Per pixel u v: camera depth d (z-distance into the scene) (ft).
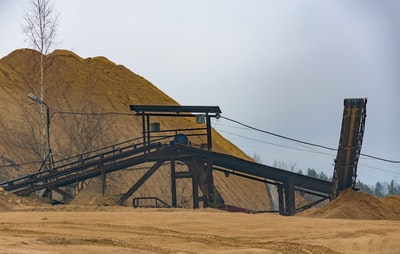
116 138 317.83
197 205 178.60
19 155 275.39
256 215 120.67
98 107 364.17
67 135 303.27
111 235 90.33
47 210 138.31
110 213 118.42
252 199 324.60
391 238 95.71
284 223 109.91
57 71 392.06
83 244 79.20
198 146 188.85
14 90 346.54
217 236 94.32
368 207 143.23
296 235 97.66
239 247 85.10
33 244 76.02
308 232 100.73
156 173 276.00
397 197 154.30
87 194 180.14
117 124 342.03
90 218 108.17
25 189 173.78
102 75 416.26
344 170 149.69
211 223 107.34
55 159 266.98
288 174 179.63
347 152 146.30
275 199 333.21
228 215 118.32
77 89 377.09
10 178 257.34
